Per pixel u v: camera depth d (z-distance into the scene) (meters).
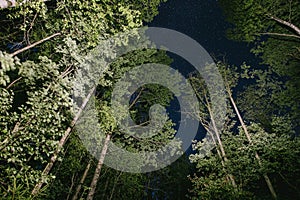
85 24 7.89
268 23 17.72
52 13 9.25
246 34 18.33
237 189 16.05
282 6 16.58
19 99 11.19
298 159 15.34
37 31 10.01
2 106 6.40
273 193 16.62
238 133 19.09
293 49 18.84
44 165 11.30
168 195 25.39
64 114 9.98
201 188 17.83
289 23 16.45
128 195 19.06
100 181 19.00
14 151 6.52
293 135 17.22
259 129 17.75
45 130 7.05
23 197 6.59
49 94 7.04
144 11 13.63
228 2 17.67
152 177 22.09
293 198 18.06
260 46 19.86
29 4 7.43
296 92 20.25
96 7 7.91
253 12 16.73
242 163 16.89
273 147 15.84
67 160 14.36
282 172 17.17
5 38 9.36
